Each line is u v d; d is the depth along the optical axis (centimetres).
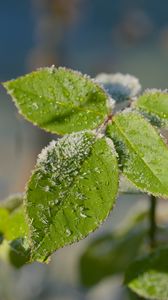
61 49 91
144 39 97
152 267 28
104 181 22
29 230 21
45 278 63
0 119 115
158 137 23
